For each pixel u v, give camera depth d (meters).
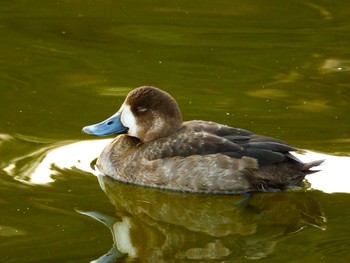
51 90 14.93
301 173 11.31
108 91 14.87
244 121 13.62
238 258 9.55
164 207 11.14
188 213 10.99
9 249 9.67
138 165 11.76
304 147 12.62
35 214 10.63
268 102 14.41
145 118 12.05
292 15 18.53
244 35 17.53
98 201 11.14
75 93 14.82
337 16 18.47
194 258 9.58
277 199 11.34
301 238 10.13
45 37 17.33
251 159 11.27
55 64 16.08
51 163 12.24
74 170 12.12
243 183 11.32
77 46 16.94
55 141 13.02
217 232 10.41
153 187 11.70
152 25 17.98
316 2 18.98
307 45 17.02
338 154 12.38
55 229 10.24
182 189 11.55
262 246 9.93
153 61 16.27
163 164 11.59
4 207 10.80
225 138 11.57
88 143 12.98
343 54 16.55
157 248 9.84
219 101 14.44
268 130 13.29
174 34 17.55
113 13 18.56
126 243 9.93
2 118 13.78
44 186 11.50
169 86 15.08
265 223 10.67
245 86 15.13
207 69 15.92
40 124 13.61
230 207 11.16
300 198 11.30
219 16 18.50
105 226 10.38
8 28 17.70
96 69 15.87
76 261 9.41
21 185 11.48
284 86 15.13
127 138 12.28
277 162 11.27
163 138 11.84
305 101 14.45
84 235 10.11
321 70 15.82
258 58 16.44
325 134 13.12
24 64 16.06
